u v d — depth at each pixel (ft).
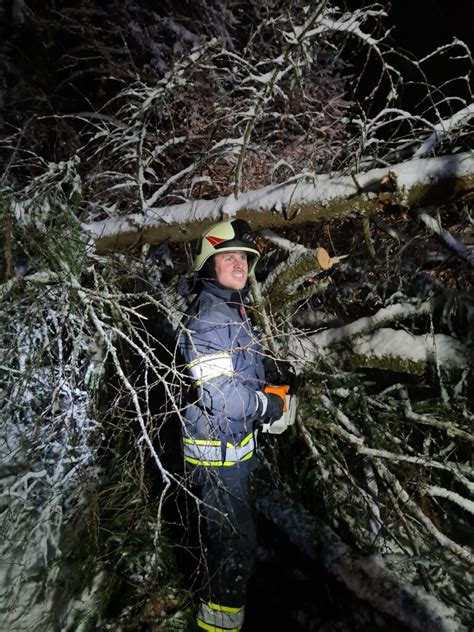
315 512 7.80
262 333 7.65
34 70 17.19
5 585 7.71
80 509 8.36
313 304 10.47
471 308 7.92
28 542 8.04
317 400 8.38
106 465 9.12
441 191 7.10
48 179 9.73
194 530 8.11
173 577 7.75
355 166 8.29
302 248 8.71
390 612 5.88
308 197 8.18
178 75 8.97
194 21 16.71
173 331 9.37
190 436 6.29
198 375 5.94
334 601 6.59
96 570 7.89
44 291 7.56
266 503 7.87
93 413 8.30
